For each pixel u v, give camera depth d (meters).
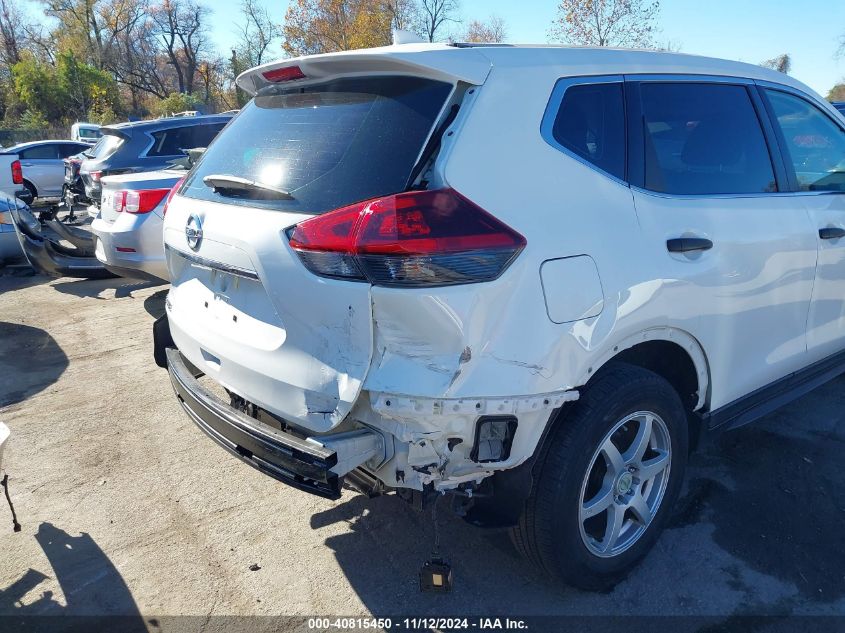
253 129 2.86
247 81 3.03
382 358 2.13
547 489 2.43
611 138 2.67
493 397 2.13
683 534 3.16
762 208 3.14
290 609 2.73
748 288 3.01
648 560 2.99
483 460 2.23
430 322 2.07
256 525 3.29
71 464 3.87
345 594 2.81
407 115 2.32
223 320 2.72
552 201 2.35
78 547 3.13
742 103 3.29
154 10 60.75
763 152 3.33
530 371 2.18
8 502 3.19
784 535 3.14
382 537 3.17
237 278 2.64
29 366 5.40
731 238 2.90
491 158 2.26
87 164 10.05
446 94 2.29
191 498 3.52
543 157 2.39
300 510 3.40
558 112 2.50
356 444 2.17
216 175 2.79
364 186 2.26
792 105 3.60
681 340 2.76
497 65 2.38
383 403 2.11
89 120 46.47
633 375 2.58
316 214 2.28
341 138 2.42
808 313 3.50
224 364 2.68
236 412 2.50
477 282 2.12
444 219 2.12
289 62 2.64
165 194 6.25
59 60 47.53
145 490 3.60
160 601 2.79
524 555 2.62
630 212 2.58
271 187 2.45
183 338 3.05
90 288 7.98
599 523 2.88
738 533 3.15
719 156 3.10
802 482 3.56
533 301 2.20
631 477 2.74
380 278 2.09
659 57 3.01
